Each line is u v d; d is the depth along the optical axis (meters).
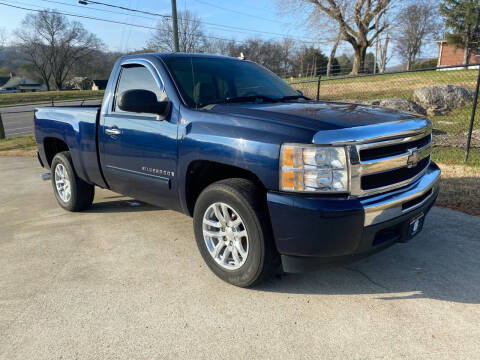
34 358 2.33
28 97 52.22
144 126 3.54
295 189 2.55
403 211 2.76
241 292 2.99
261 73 4.26
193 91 3.45
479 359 2.22
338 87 17.67
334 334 2.47
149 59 3.73
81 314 2.76
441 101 11.98
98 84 79.69
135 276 3.29
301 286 3.05
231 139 2.83
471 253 3.48
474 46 39.88
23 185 7.02
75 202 4.90
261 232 2.73
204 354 2.33
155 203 3.80
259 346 2.38
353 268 3.31
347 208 2.47
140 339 2.47
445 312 2.66
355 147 2.50
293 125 2.64
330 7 29.62
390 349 2.32
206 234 3.17
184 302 2.88
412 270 3.23
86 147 4.33
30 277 3.34
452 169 6.20
